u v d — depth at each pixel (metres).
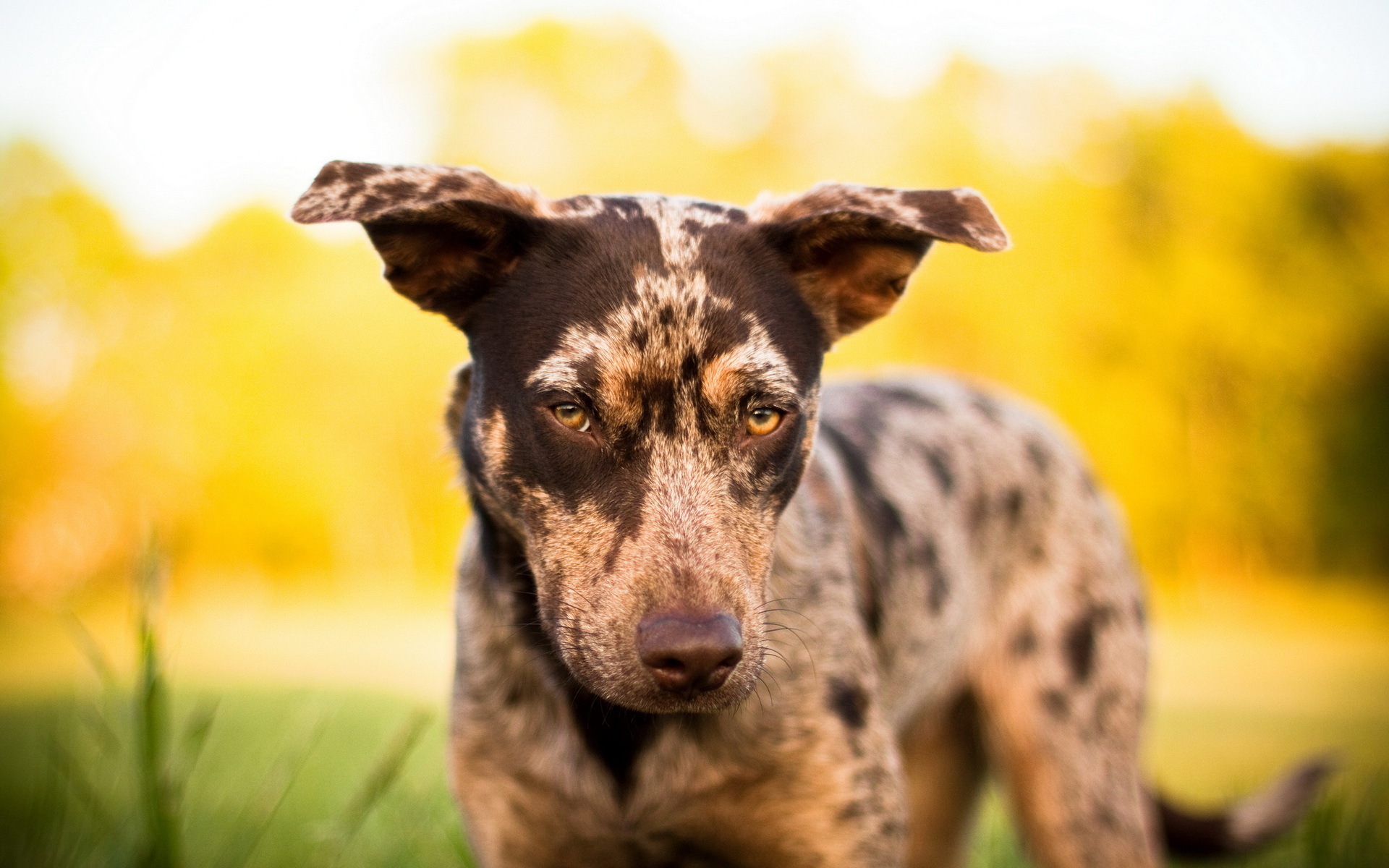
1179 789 6.83
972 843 4.40
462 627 3.20
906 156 26.19
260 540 34.09
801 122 27.16
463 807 3.11
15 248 36.44
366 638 18.94
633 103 28.22
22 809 4.53
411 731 3.33
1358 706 10.78
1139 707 4.07
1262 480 30.30
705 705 2.52
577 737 2.99
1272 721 9.75
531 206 3.03
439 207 2.79
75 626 3.41
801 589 3.09
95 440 35.53
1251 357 29.83
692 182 26.92
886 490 3.72
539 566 2.79
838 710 3.06
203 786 5.05
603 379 2.67
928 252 3.16
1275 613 26.52
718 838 3.02
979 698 4.06
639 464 2.68
